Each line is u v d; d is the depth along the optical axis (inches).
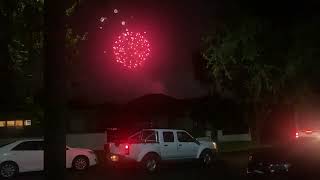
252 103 1455.5
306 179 477.1
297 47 1201.4
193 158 898.7
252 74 1311.5
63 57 192.2
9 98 906.1
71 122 1406.3
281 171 493.7
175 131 885.2
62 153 186.5
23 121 1258.6
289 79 1300.4
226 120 1547.7
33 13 356.5
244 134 1562.5
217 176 759.7
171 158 866.1
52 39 191.9
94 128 1448.1
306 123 1162.0
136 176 791.7
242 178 722.2
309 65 1229.1
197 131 1518.2
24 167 812.6
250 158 538.0
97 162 911.7
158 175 804.0
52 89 189.0
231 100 1502.2
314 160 485.7
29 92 934.4
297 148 520.7
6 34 385.4
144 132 856.3
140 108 1517.0
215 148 940.6
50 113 187.8
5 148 806.5
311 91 1314.0
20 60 496.7
